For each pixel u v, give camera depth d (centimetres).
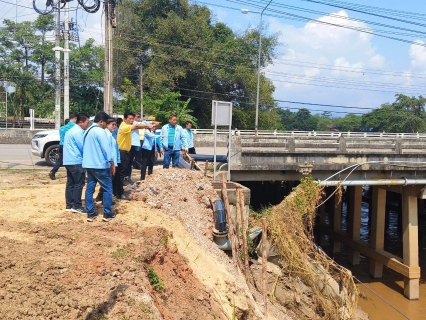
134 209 796
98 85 3625
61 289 454
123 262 531
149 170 1155
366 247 1597
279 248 1059
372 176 1433
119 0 1767
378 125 6206
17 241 573
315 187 1302
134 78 3734
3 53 3634
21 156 1811
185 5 4034
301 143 1353
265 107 4512
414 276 1412
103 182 702
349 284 1108
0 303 418
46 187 1031
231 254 958
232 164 1317
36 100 3634
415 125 5547
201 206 976
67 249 559
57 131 1569
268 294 948
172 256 645
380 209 1558
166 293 538
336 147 1379
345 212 2559
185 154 1303
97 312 432
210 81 4078
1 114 3547
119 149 840
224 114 1094
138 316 439
